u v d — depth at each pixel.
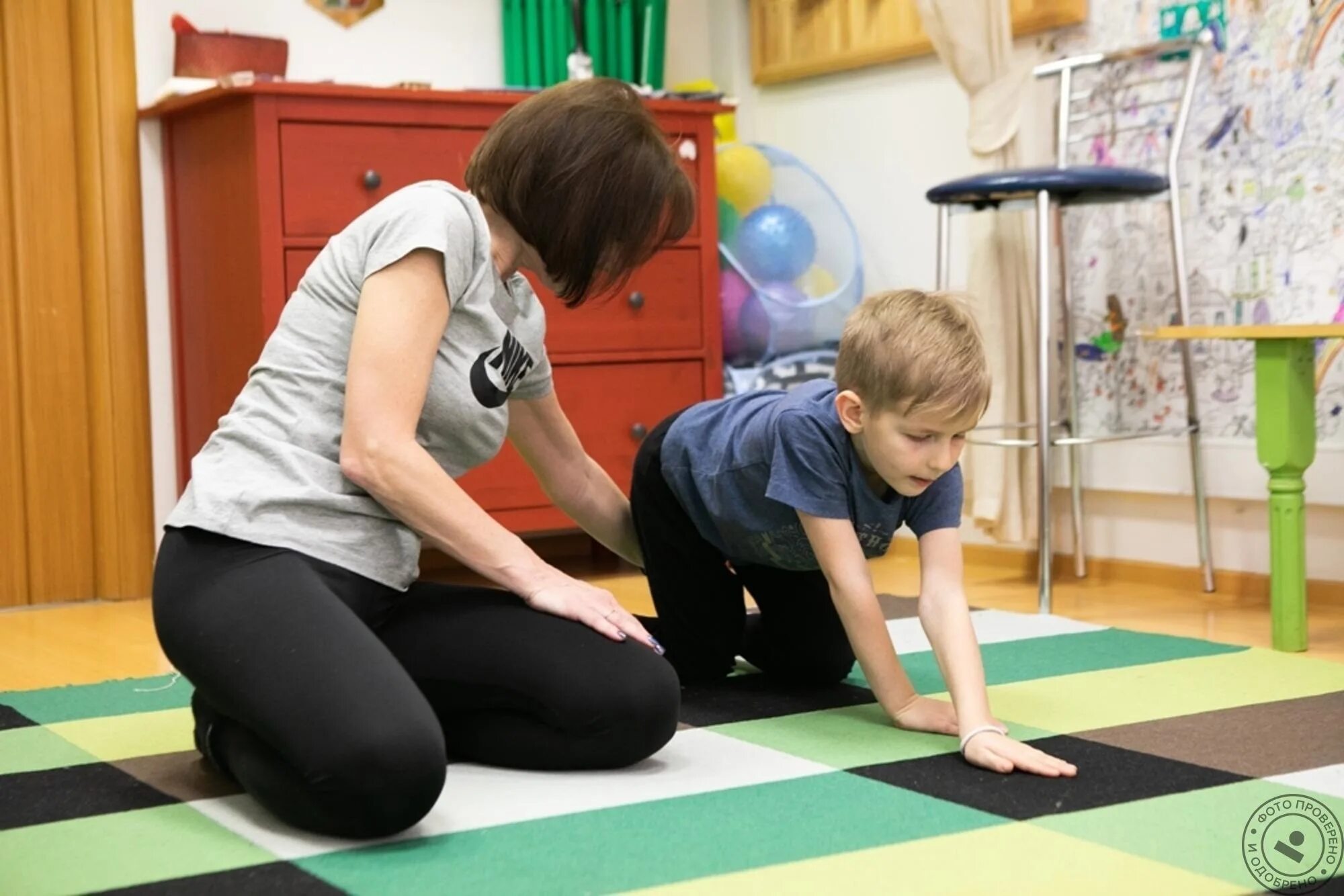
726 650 1.89
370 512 1.40
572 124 1.41
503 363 1.48
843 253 3.35
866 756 1.47
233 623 1.28
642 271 3.02
